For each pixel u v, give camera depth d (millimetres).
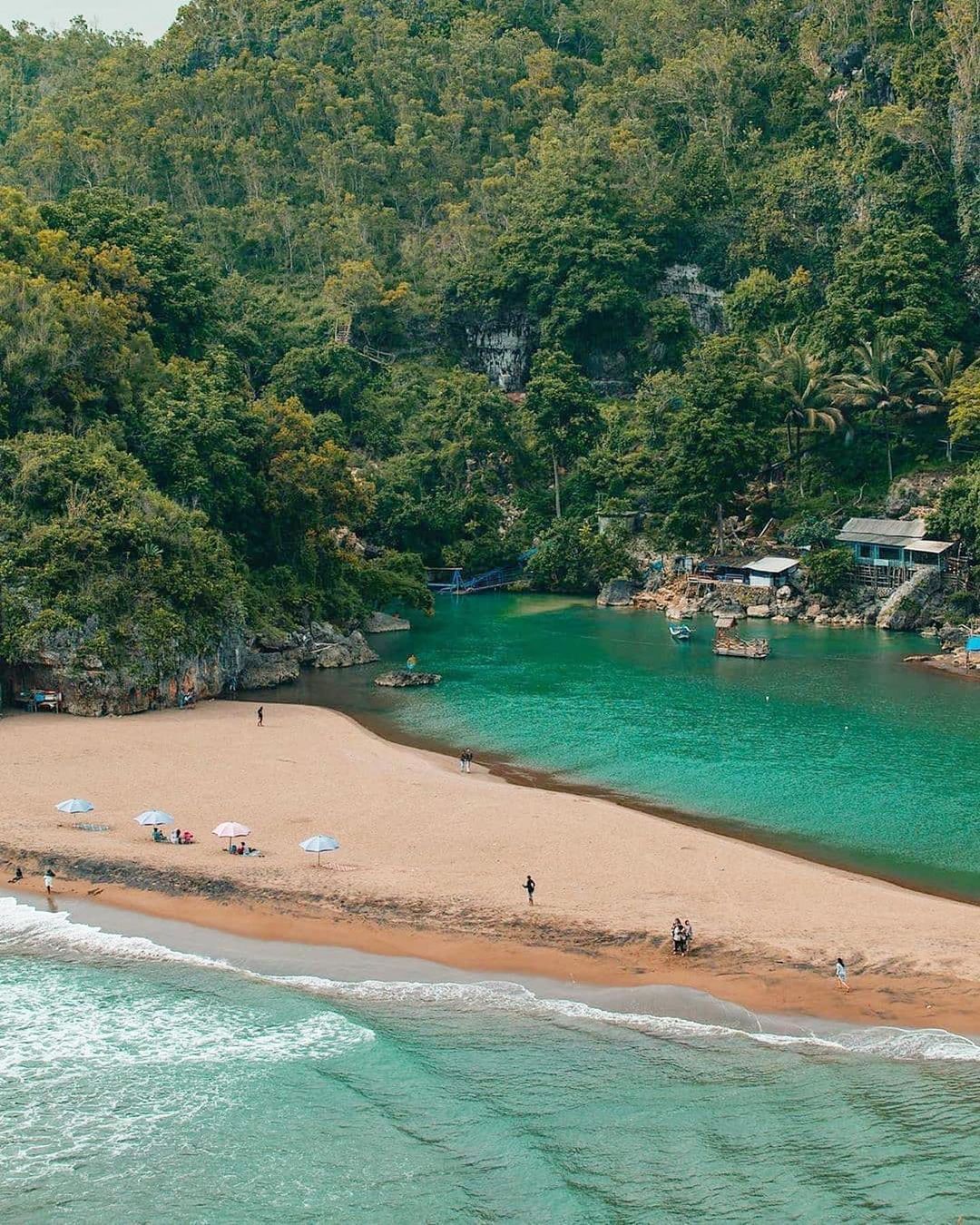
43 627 107438
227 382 153875
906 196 197875
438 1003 59250
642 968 60875
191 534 121812
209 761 93750
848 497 178125
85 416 133375
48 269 145250
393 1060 55281
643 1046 55375
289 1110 52562
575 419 195750
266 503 141500
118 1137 51312
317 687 123938
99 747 97250
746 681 123625
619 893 68312
